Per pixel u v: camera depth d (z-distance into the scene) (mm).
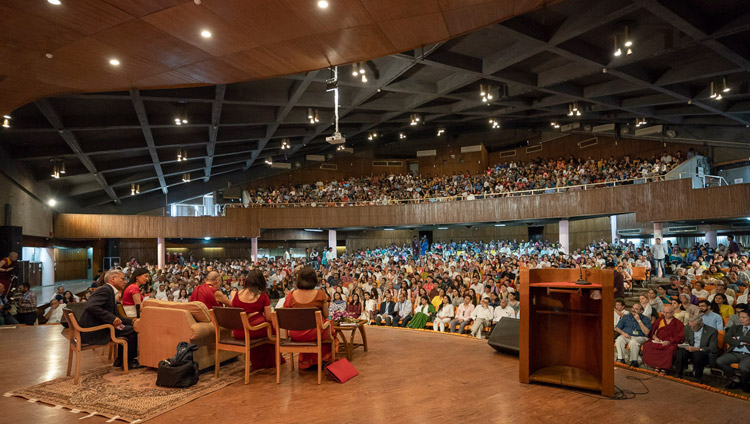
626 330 7613
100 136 16000
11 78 6828
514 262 15469
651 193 17062
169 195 26781
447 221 22406
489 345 6020
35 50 5875
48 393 4273
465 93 16562
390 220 23844
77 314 5266
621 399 4031
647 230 19891
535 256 16531
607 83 14750
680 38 10516
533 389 4312
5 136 14375
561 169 23062
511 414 3660
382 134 26500
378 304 11914
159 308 5082
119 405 3887
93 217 21953
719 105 14875
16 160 16062
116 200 23922
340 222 24625
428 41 6086
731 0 9133
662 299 8859
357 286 14234
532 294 4656
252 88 14594
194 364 4570
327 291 13453
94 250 24375
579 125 22641
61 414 3764
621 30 10477
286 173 29781
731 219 16312
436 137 30453
